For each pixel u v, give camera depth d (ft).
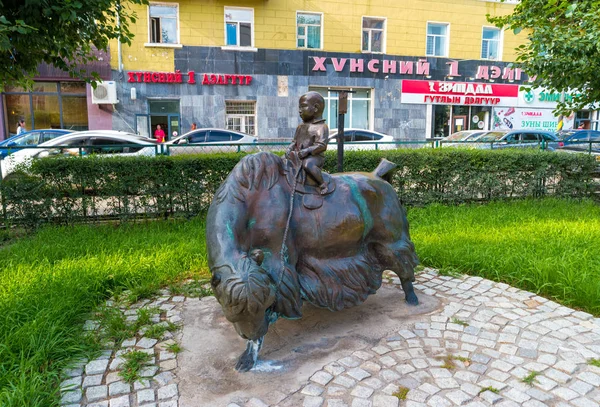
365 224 10.78
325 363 9.23
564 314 11.60
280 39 59.41
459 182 26.50
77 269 13.92
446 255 15.93
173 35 57.11
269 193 9.48
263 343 10.16
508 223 21.26
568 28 22.68
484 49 68.18
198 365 9.29
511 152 27.25
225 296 7.87
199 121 58.13
